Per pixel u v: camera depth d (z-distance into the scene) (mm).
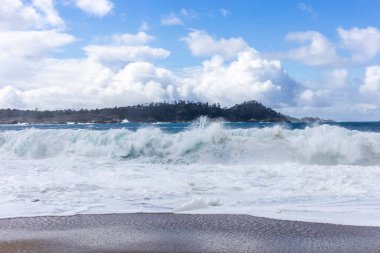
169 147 16688
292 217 6645
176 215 6855
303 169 12555
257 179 10758
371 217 6609
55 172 12227
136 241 5379
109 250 5000
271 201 7922
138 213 7000
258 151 16281
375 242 5301
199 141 16656
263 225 6176
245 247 5129
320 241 5363
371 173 11602
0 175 11516
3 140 19297
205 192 8914
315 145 16109
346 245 5188
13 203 7645
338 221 6375
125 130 18406
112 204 7656
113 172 12180
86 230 5918
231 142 16750
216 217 6691
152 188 9344
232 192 8922
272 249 5051
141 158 16266
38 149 18188
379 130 43750
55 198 8109
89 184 9633
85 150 17469
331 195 8484
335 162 15719
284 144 16609
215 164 14828
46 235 5656
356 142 16000
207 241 5383
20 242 5324
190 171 12359
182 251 4984
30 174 11742
